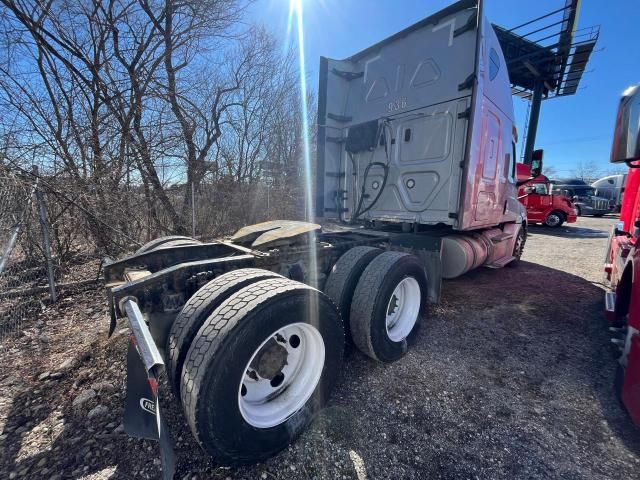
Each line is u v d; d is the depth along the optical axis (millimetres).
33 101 5410
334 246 3207
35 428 1953
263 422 1774
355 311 2613
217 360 1521
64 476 1626
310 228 3027
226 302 1732
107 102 6141
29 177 4266
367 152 4699
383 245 3830
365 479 1653
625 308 2779
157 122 6746
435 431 1989
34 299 3982
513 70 16328
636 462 1790
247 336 1608
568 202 14188
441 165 3846
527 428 2035
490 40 3836
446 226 4699
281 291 1783
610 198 22094
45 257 4230
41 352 2822
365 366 2703
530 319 3801
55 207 4609
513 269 6418
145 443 1848
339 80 4871
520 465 1753
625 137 1902
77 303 3955
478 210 4129
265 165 10242
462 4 3551
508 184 5305
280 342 1959
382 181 4523
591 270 6371
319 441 1898
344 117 4992
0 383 2387
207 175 7711
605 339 3312
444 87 3789
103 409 2111
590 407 2254
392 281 2668
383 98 4449
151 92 6672
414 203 4160
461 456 1806
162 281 2037
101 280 4676
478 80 3465
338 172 5090
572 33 14008
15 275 4152
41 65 5684
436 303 3963
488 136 4074
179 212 6828
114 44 6516
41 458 1735
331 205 5066
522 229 6844
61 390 2316
